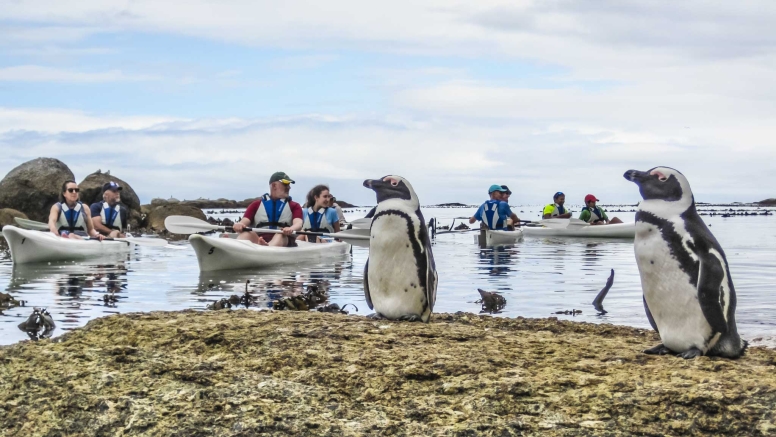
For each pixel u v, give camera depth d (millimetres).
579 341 6242
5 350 6211
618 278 14406
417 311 7324
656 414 4508
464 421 4535
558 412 4602
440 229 35281
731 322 5449
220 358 5855
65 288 13172
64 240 18625
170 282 14086
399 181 7371
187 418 4715
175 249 22969
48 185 36469
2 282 14055
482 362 5348
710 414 4465
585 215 29969
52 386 5293
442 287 13141
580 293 12250
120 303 11406
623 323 9383
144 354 5730
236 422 4621
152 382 5199
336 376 5250
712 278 5352
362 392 5047
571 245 24312
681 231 5477
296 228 17734
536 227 29828
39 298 11867
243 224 18016
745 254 19812
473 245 24688
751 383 4703
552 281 13992
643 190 5699
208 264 15859
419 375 5180
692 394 4582
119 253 20609
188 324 6734
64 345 6406
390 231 7211
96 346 6324
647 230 5605
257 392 4949
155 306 11086
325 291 12602
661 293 5586
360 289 12961
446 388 4969
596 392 4742
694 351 5461
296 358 5602
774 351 6070
